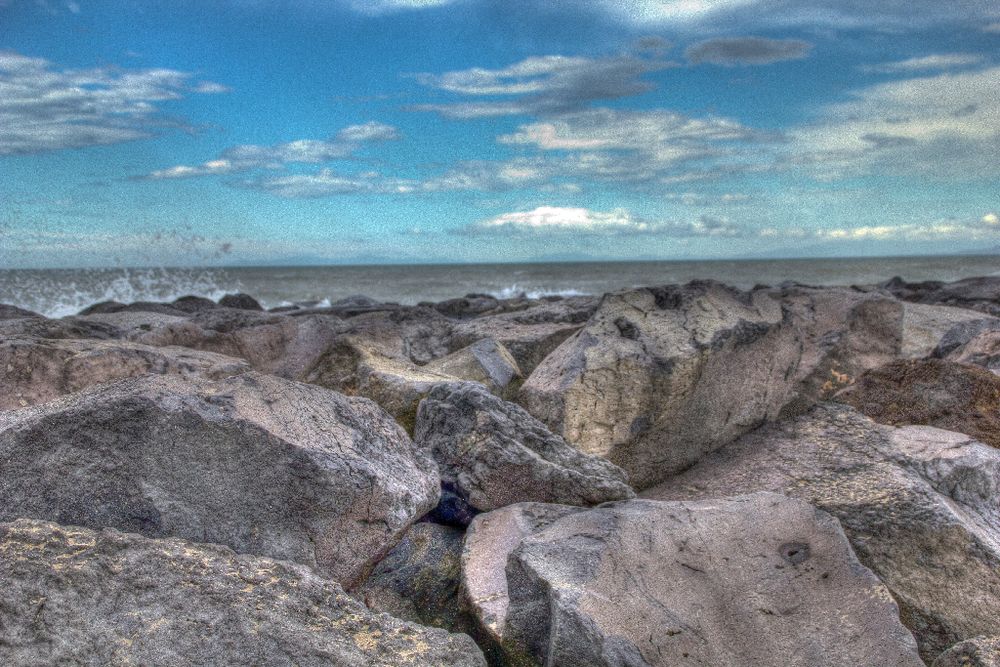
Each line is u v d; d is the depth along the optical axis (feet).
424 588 12.27
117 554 9.16
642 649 9.66
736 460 16.58
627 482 15.19
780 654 10.22
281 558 10.52
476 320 30.30
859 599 10.85
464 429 14.55
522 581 10.59
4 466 10.44
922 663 9.84
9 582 8.55
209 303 45.29
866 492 13.46
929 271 240.53
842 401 18.28
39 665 8.01
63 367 16.29
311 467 10.73
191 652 8.31
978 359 21.18
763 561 11.58
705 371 16.74
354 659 8.59
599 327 18.17
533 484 13.69
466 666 9.03
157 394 10.83
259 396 11.54
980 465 13.91
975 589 11.72
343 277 278.46
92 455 10.53
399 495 11.39
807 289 25.30
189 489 10.54
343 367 20.94
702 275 246.68
